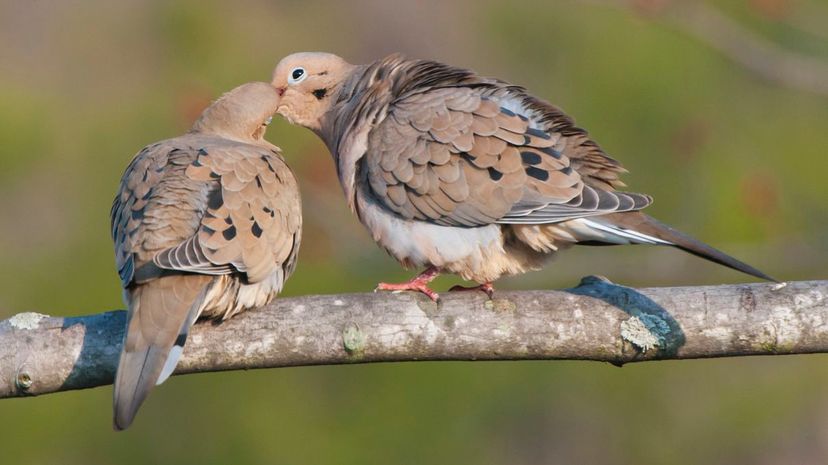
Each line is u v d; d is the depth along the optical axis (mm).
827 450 15266
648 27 14570
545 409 14406
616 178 9203
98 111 13938
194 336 8258
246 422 13352
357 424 13320
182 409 13484
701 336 8250
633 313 8297
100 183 13562
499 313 8328
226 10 14352
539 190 8883
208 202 8273
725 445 15039
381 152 9266
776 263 13656
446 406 13508
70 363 8234
